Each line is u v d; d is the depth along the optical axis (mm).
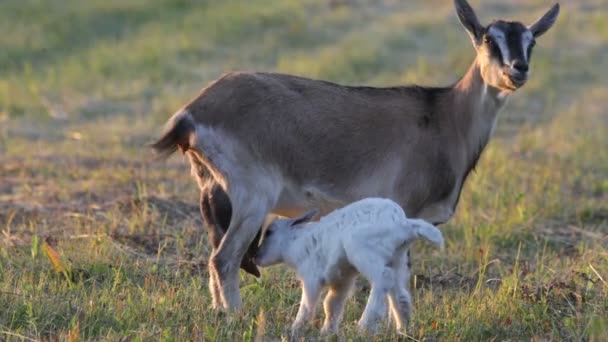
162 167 28969
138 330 15320
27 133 33844
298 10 51250
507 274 19938
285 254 16047
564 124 35781
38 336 14969
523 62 17656
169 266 19641
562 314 16875
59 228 21906
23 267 18875
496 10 49719
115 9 51156
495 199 25328
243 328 15836
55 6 51656
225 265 16828
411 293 18844
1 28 48406
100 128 34688
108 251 20031
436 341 15562
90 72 43000
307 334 15633
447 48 45875
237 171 16781
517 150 32281
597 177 29484
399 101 18031
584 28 48281
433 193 18078
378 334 15164
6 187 26375
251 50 46188
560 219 24875
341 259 15453
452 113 18359
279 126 16969
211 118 16797
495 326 16203
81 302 16578
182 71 43094
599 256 20062
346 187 17438
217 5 52656
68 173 27734
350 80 41656
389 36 46844
